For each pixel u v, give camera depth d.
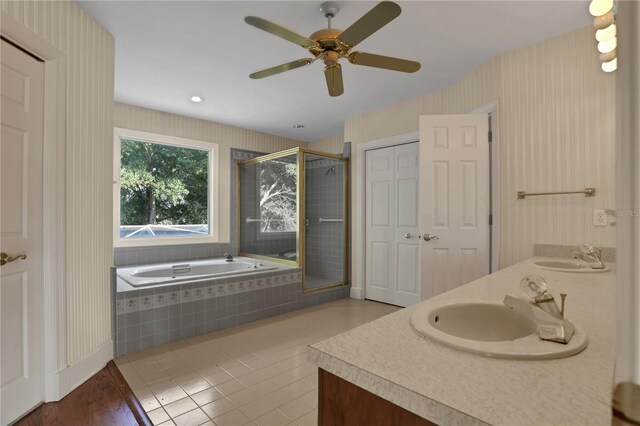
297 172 4.20
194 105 3.90
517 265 1.97
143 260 3.97
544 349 0.69
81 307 2.14
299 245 4.09
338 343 0.77
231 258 4.28
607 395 0.53
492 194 2.80
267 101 3.77
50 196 1.90
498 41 2.48
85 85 2.18
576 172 2.28
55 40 1.93
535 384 0.57
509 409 0.50
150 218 4.20
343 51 1.94
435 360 0.67
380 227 4.15
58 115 1.94
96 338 2.29
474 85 2.96
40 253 1.87
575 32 2.30
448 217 2.88
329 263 4.53
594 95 2.21
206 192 4.65
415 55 2.69
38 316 1.86
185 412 1.82
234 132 4.82
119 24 2.30
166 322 2.83
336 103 3.84
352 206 4.43
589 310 1.03
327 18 2.18
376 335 0.82
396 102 3.81
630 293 0.31
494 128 2.76
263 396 1.98
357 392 0.67
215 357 2.54
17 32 1.69
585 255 1.92
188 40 2.49
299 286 3.86
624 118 0.32
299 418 1.77
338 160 4.46
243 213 4.82
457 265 2.86
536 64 2.48
